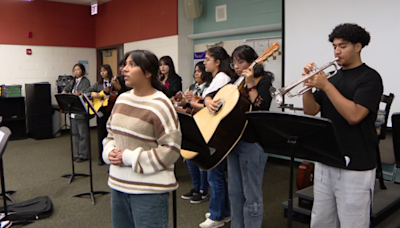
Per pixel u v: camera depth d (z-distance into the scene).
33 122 6.30
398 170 3.32
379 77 1.51
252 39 4.75
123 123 1.49
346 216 1.58
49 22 6.81
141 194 1.48
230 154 2.06
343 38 1.49
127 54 1.51
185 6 5.27
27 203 2.93
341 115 1.53
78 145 4.71
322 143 1.39
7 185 3.61
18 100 6.34
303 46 3.85
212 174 2.49
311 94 1.69
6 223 2.54
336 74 1.63
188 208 2.95
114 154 1.50
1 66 6.38
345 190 1.57
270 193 3.31
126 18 6.41
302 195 2.59
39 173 4.06
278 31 4.45
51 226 2.64
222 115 1.96
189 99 2.72
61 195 3.32
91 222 2.71
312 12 3.74
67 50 7.07
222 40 5.18
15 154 5.08
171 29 5.52
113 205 1.59
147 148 1.49
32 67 6.70
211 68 2.45
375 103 1.48
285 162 4.45
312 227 1.76
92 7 6.92
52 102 6.96
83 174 3.88
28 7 6.56
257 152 1.93
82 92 4.79
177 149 1.47
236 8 4.96
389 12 3.15
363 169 1.53
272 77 2.01
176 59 5.50
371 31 3.29
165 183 1.49
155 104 1.46
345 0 3.46
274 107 4.33
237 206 2.09
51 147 5.60
